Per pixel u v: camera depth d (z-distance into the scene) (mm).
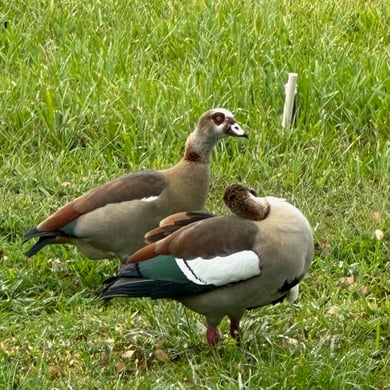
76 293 12250
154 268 10695
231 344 11078
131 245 12453
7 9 19688
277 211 10742
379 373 10547
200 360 10883
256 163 15180
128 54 17859
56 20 19062
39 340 11203
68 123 15844
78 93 16484
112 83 16859
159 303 11953
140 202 12320
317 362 10422
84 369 10773
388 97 16484
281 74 16906
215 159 15352
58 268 12797
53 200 14195
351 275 12820
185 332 11359
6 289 12328
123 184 12422
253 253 10523
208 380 10414
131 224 12320
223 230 10695
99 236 12336
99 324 11602
